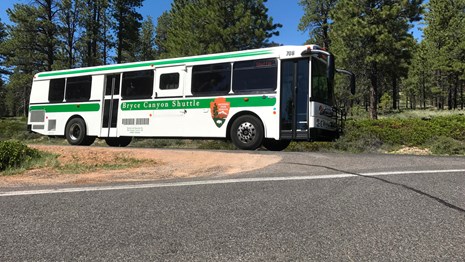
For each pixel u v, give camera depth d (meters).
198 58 12.37
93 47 38.25
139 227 3.98
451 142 13.63
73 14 36.47
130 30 39.06
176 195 5.45
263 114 11.10
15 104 76.69
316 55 10.79
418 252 3.21
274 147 13.16
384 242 3.44
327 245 3.38
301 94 10.70
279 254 3.20
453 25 47.22
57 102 15.59
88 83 14.84
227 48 25.72
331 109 11.63
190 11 27.38
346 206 4.65
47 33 35.59
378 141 15.08
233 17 25.62
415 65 54.31
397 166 7.70
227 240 3.55
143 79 13.45
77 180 7.15
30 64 36.84
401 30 25.78
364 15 27.11
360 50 27.36
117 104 13.94
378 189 5.50
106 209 4.73
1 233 3.86
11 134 23.25
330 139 11.60
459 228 3.80
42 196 5.55
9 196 5.59
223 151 10.88
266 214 4.38
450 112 41.59
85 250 3.36
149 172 8.07
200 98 12.16
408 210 4.43
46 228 4.00
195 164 9.07
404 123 15.91
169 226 4.00
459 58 47.16
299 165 8.12
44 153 10.46
